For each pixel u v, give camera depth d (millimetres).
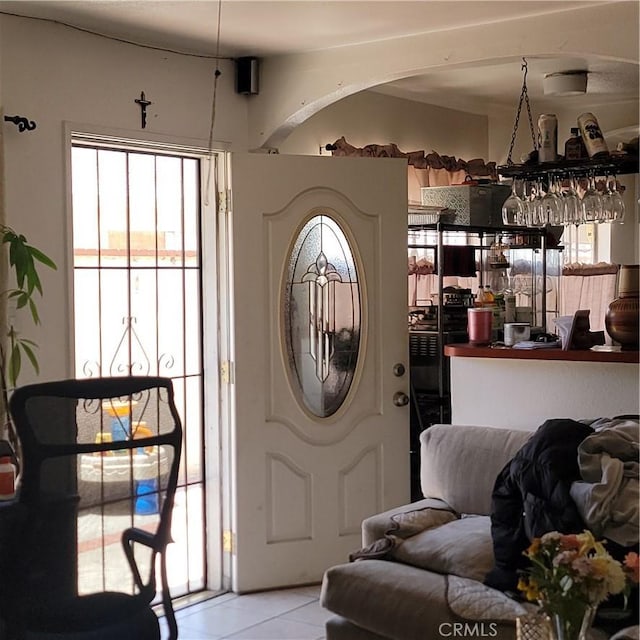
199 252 4438
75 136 3809
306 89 4281
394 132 5891
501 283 5566
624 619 2426
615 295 6297
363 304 4414
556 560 1970
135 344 4289
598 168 4379
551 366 3824
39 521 2541
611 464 2832
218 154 4320
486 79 5625
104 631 2666
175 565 4398
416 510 3449
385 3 3486
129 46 3957
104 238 4180
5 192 3379
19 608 2545
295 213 4293
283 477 4316
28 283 3299
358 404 4430
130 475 2719
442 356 4996
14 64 3551
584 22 3559
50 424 2545
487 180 5676
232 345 4238
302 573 4355
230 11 3576
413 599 2920
